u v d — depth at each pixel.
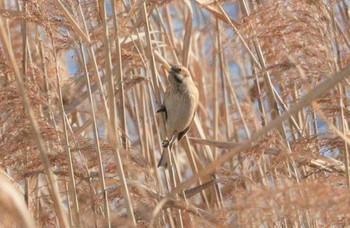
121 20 9.35
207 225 6.34
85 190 8.79
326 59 8.13
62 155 8.38
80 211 8.25
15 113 8.33
